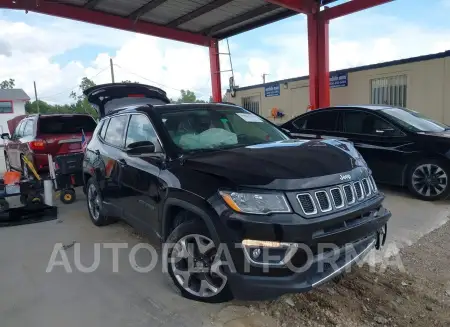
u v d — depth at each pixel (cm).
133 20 1265
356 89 1267
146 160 372
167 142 354
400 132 626
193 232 296
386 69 1177
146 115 396
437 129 648
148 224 371
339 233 269
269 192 262
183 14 1241
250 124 422
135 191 390
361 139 666
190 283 313
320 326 277
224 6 1175
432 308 300
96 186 501
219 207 269
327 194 273
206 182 286
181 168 318
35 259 414
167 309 303
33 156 802
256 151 324
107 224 526
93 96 811
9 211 584
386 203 591
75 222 552
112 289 340
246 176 272
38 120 845
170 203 315
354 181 298
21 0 1045
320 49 1118
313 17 1109
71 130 883
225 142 374
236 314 292
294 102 1462
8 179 582
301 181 269
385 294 320
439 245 420
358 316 289
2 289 346
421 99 1098
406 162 610
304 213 260
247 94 1673
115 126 476
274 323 281
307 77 1390
